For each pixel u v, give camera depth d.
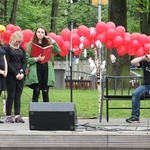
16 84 13.77
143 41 16.19
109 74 27.61
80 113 16.89
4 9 35.84
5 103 14.78
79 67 41.62
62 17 44.25
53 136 11.29
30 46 14.05
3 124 13.34
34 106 11.48
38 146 11.33
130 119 13.65
